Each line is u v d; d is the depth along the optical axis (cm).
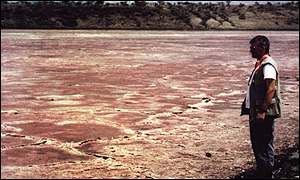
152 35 5656
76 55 2931
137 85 1681
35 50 3192
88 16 7788
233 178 691
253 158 789
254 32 7188
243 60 2848
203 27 8188
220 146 862
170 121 1075
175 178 684
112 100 1348
